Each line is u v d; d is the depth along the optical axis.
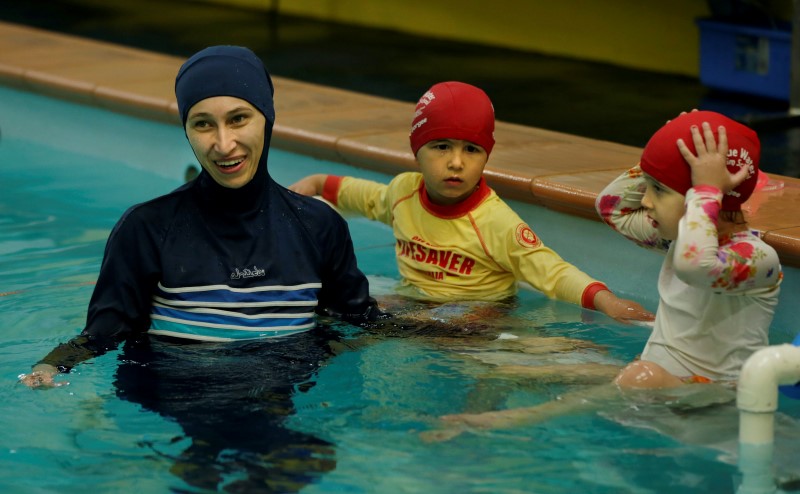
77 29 12.90
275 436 3.82
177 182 8.20
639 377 4.13
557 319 5.14
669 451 3.71
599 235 5.75
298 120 7.72
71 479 3.56
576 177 6.03
